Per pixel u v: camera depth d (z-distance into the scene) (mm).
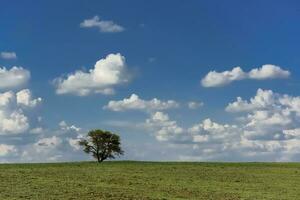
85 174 78438
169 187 66062
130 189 62656
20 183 64125
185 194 60312
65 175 75938
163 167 95125
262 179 78375
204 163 108125
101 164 101625
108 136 121062
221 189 65875
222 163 108125
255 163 108938
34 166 94562
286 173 87875
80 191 58938
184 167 95562
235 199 57500
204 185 69500
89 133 121125
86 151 120250
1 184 62656
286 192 64812
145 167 94062
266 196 60656
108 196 56031
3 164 100562
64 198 53375
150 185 67500
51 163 103938
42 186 61969
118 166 96062
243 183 73062
